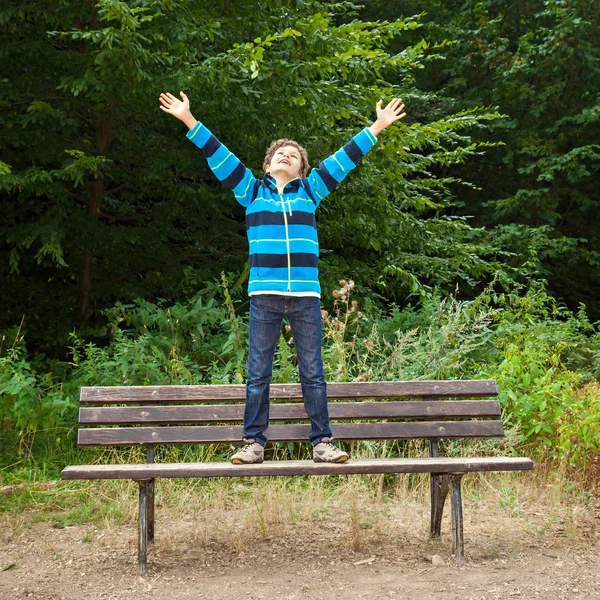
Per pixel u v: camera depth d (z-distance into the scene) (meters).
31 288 8.38
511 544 3.70
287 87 6.29
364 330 6.73
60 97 6.79
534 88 13.01
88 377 5.54
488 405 3.89
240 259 8.00
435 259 8.23
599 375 7.14
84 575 3.30
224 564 3.43
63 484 4.68
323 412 3.41
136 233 7.58
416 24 6.43
